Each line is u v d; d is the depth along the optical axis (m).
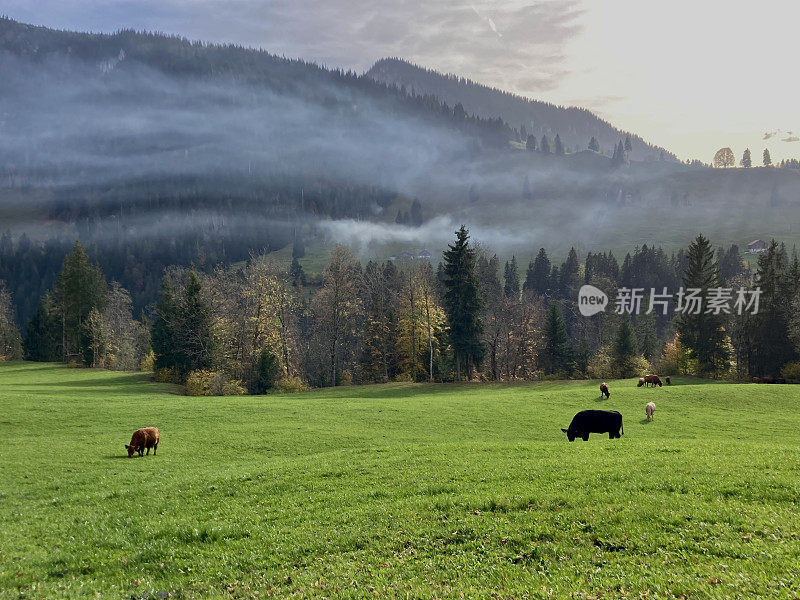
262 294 86.69
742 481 16.64
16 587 13.59
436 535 14.34
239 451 34.31
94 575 14.24
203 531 16.48
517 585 11.02
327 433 39.72
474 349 87.56
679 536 12.65
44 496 23.58
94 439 37.78
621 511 14.48
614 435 30.03
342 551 14.21
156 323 92.00
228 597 12.10
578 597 10.20
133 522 18.45
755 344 95.31
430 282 97.81
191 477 25.05
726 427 43.03
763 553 11.30
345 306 90.38
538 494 16.67
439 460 24.03
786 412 50.91
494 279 147.00
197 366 83.81
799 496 14.98
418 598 11.00
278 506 18.75
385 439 38.00
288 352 92.62
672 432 41.09
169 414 47.56
